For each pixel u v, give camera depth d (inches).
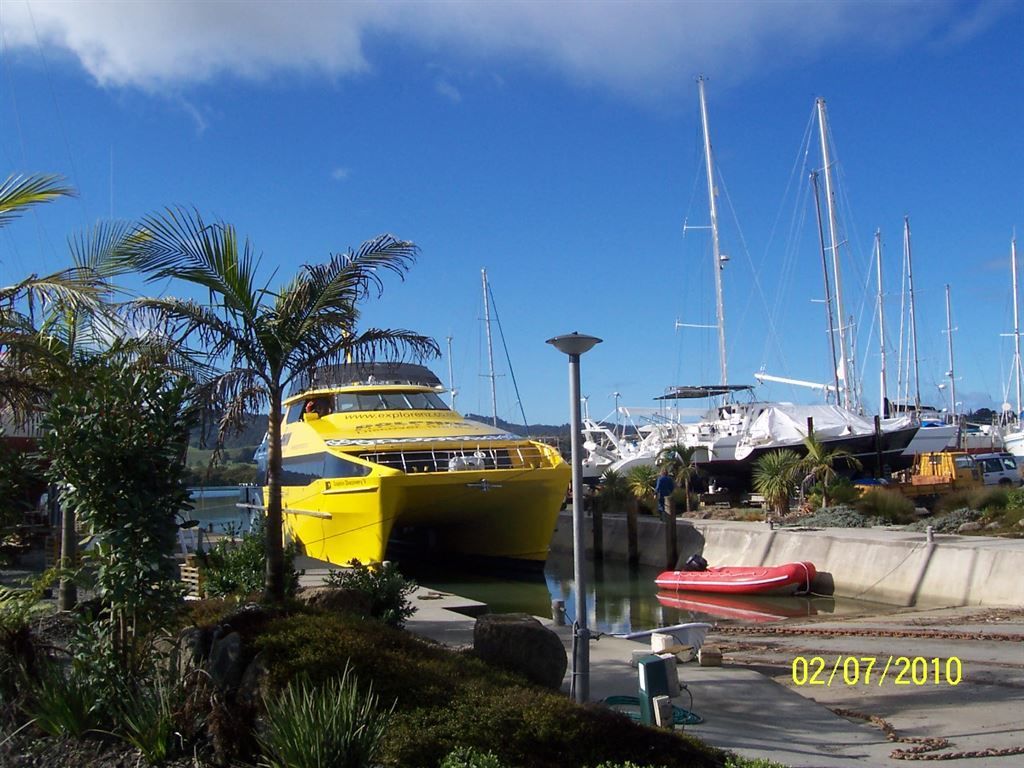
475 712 256.7
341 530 935.0
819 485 1227.9
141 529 291.9
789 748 311.9
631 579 1166.3
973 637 560.7
